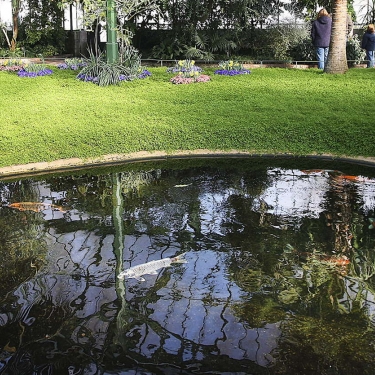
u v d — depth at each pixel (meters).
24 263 4.15
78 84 11.52
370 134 7.70
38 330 3.26
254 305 3.50
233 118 8.61
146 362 2.96
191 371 2.89
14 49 16.19
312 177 6.45
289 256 4.22
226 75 12.63
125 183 6.33
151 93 10.59
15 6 15.84
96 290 3.71
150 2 14.42
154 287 3.74
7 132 7.82
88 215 5.21
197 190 5.98
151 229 4.82
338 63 12.65
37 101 9.86
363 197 5.65
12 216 5.20
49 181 6.48
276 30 15.93
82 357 3.01
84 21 12.59
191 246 4.44
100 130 7.98
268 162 7.21
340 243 4.46
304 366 2.92
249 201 5.55
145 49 17.31
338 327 3.25
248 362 2.96
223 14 16.45
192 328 3.26
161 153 7.55
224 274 3.93
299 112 8.95
